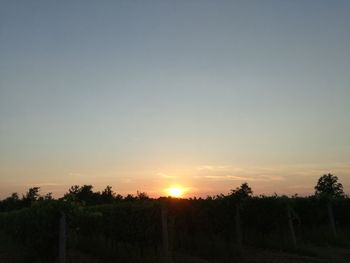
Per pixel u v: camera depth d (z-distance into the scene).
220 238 22.58
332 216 26.67
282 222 24.28
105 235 22.19
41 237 14.91
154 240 18.38
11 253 21.66
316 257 19.75
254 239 23.84
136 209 19.00
